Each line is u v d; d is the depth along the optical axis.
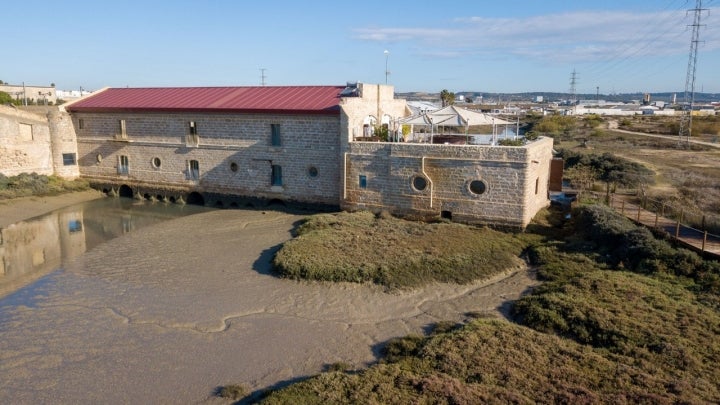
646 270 20.36
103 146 41.50
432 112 32.09
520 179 26.16
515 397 12.05
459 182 27.67
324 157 32.81
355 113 31.66
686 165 50.16
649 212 28.39
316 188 33.53
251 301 19.31
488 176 26.88
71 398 13.40
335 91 35.44
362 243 24.22
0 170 38.50
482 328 16.06
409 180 28.95
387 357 15.05
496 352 14.40
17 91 102.19
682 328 15.34
